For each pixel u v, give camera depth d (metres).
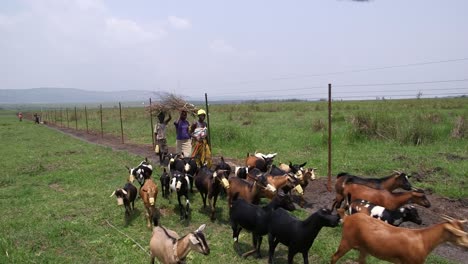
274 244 6.98
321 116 35.16
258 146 19.11
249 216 7.21
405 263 5.75
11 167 17.55
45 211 10.42
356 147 17.55
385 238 5.85
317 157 15.70
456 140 17.94
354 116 20.75
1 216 10.17
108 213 10.15
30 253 7.73
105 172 15.29
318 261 7.20
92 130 36.75
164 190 11.29
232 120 35.97
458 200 9.91
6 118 73.38
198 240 5.87
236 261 7.29
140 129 33.28
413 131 18.11
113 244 8.16
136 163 17.05
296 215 9.32
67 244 8.25
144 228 9.10
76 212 10.33
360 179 8.74
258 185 8.65
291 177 9.27
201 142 12.20
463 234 5.42
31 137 32.47
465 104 45.28
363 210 7.34
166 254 6.30
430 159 14.27
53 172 15.83
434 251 7.38
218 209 10.24
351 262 7.02
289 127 26.81
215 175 9.17
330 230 8.55
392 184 8.63
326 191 11.26
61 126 45.44
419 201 7.73
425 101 58.41
